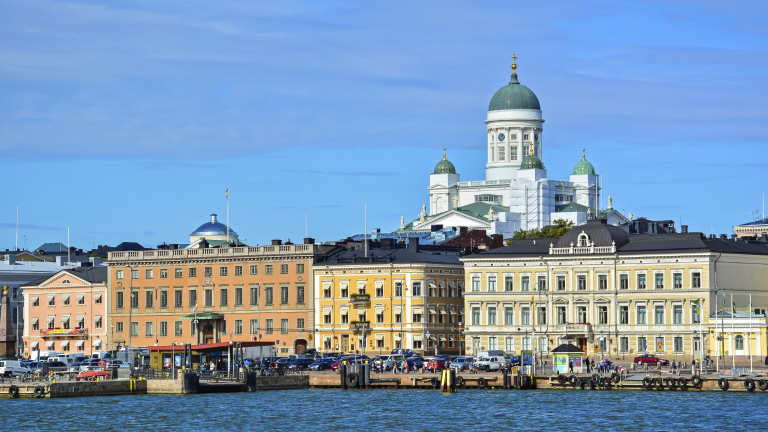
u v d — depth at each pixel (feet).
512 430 508.12
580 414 541.34
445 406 573.33
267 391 650.02
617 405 563.89
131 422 538.06
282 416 551.59
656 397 588.09
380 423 529.45
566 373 644.27
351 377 654.53
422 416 545.44
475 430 509.76
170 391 633.61
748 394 592.19
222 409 573.74
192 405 588.50
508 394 613.52
